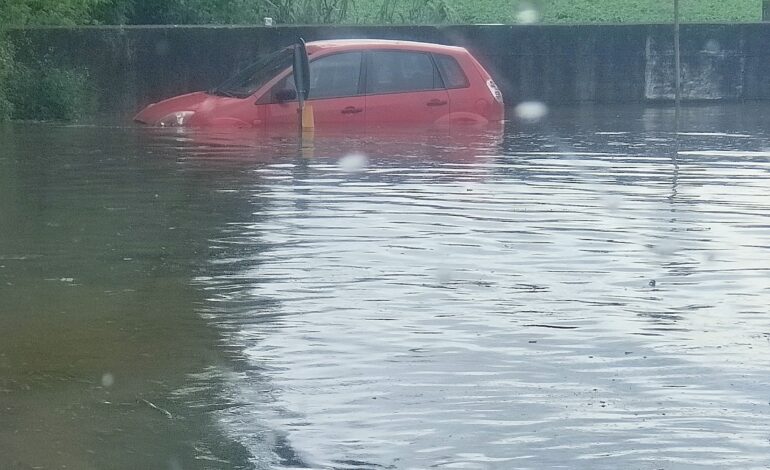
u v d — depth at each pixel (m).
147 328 7.00
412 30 22.42
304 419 5.52
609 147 16.03
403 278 8.25
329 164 13.87
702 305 7.59
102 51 20.30
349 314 7.30
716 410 5.62
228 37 21.03
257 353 6.52
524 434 5.32
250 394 5.87
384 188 12.13
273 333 6.90
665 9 30.70
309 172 13.19
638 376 6.14
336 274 8.35
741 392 5.89
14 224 10.08
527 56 23.05
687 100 24.06
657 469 4.93
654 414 5.57
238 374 6.18
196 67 20.86
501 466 4.96
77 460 5.06
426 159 14.48
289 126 17.50
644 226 10.23
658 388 5.94
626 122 19.72
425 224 10.21
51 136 16.42
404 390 5.91
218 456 5.10
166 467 4.99
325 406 5.69
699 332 6.97
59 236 9.60
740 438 5.27
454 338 6.81
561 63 23.22
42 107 18.97
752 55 24.25
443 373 6.18
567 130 18.23
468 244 9.40
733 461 5.01
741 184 12.68
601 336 6.87
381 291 7.88
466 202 11.34
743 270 8.59
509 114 21.11
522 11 30.25
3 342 6.72
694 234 9.91
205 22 24.03
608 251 9.21
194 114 17.41
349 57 17.95
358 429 5.39
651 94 23.73
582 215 10.73
